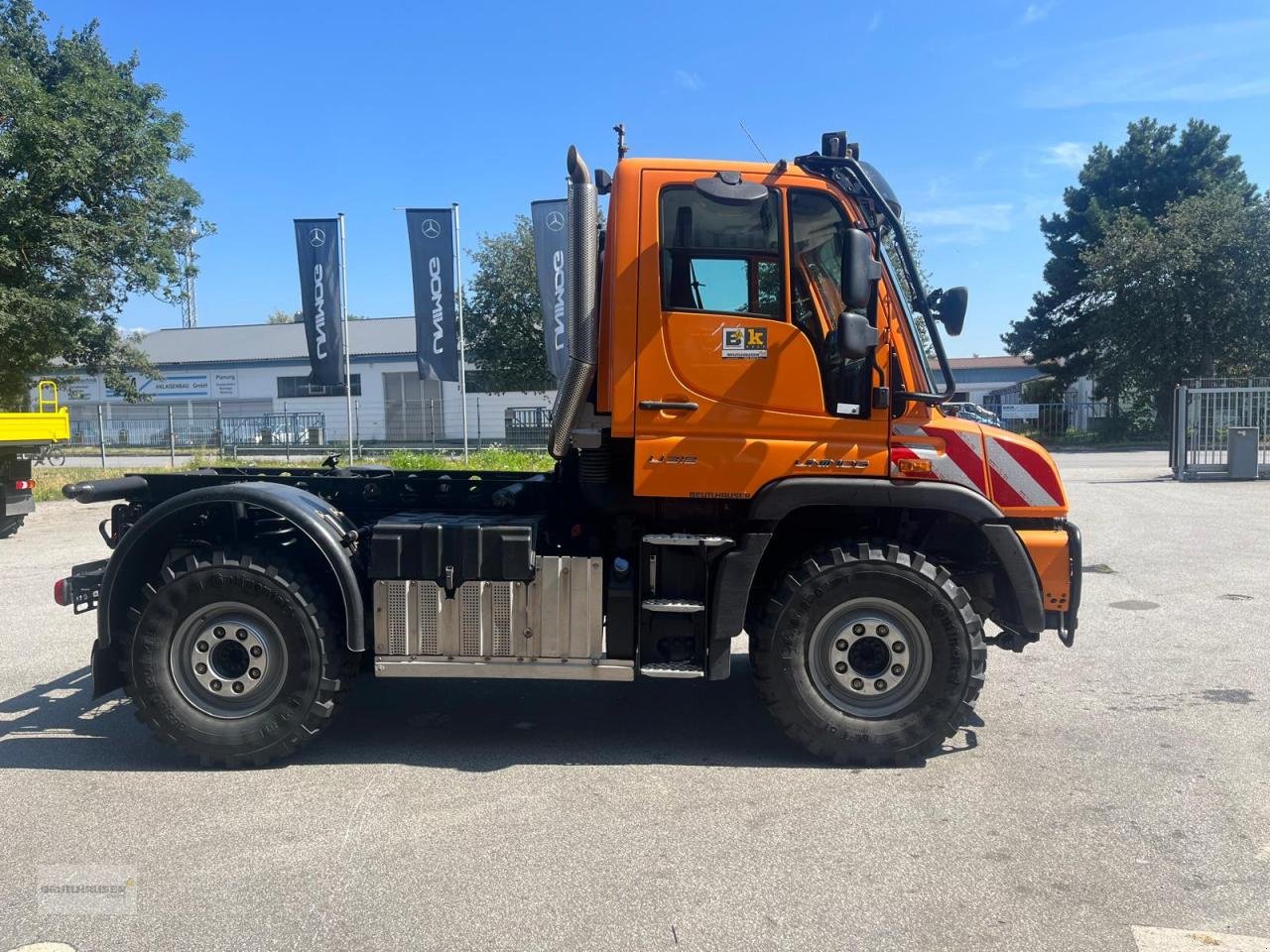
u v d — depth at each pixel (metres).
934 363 4.86
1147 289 34.34
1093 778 4.52
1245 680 6.11
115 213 19.77
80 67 19.78
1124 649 6.89
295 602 4.61
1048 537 4.75
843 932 3.18
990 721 5.38
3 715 5.59
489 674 4.71
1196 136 41.38
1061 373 43.62
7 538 13.09
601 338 4.89
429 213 21.61
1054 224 43.75
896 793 4.36
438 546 4.68
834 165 4.68
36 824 4.06
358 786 4.47
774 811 4.16
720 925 3.23
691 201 4.63
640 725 5.39
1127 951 3.07
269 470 5.93
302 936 3.16
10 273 18.48
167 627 4.64
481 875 3.58
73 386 26.38
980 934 3.17
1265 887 3.48
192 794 4.39
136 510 5.60
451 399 39.69
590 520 5.13
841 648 4.70
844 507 4.91
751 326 4.62
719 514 4.84
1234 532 12.20
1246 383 23.98
